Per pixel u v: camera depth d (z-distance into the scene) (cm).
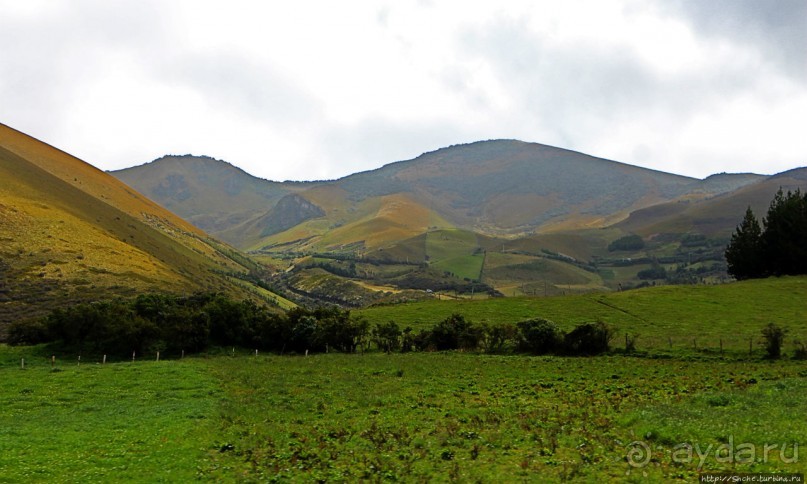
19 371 4762
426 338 6506
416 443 2109
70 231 13262
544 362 5031
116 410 3144
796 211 10081
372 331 6944
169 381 4188
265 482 1753
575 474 1652
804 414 2162
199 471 1886
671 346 5512
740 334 5956
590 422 2373
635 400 2948
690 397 2895
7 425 2744
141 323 6334
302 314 7212
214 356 6338
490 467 1767
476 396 3372
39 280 10275
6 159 16475
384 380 4159
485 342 6234
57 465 1961
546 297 9519
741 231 10994
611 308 8138
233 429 2523
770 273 10344
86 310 6319
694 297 8462
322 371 4712
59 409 3262
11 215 12581
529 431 2253
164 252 17650
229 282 18938
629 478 1592
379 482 1688
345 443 2216
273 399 3391
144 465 1956
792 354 4875
